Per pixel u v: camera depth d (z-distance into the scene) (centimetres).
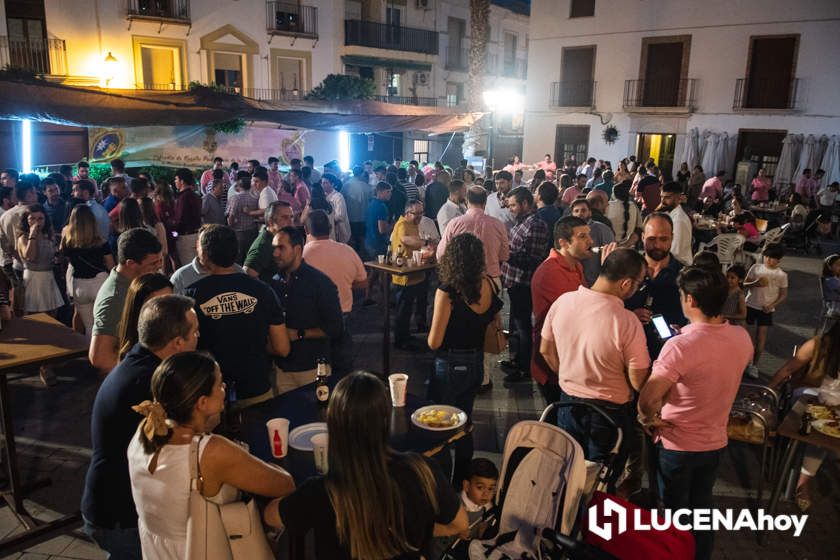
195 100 976
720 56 2075
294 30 2236
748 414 400
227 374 346
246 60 2134
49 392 573
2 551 359
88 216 523
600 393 330
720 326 297
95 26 1808
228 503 227
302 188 1037
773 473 397
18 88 811
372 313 848
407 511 197
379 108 1238
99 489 261
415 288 692
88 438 491
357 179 1041
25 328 408
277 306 365
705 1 2073
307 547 312
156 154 1192
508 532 292
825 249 1484
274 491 234
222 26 2053
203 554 218
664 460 308
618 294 329
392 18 2694
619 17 2247
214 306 339
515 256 596
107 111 869
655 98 2227
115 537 266
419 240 686
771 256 640
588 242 425
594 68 2328
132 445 229
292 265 409
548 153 2492
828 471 458
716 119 2111
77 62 1789
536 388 596
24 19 1720
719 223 1181
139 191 702
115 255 698
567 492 276
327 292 413
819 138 1903
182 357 223
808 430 346
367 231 903
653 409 297
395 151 2391
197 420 224
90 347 365
